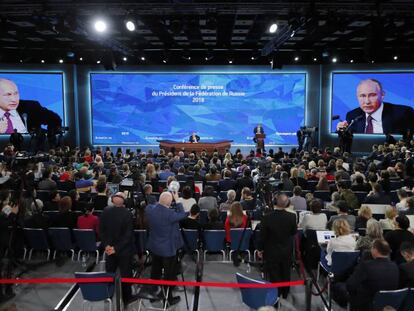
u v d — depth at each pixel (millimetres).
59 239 6754
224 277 6547
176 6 10883
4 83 20641
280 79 21500
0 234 6273
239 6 10805
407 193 7770
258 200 8141
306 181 10328
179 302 5680
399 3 10648
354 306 4621
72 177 10992
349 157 15094
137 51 19891
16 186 7754
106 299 4730
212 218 7000
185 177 10812
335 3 10539
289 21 11805
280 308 5441
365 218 6461
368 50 12242
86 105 21859
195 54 21156
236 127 21781
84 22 12289
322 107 21609
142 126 21828
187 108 21750
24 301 5707
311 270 6523
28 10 10992
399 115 20609
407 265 4523
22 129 21031
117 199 5438
